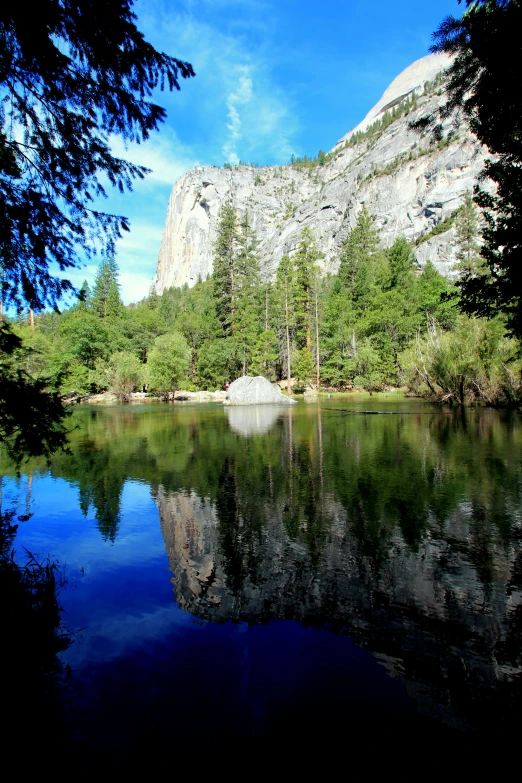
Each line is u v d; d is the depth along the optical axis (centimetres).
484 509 584
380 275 5312
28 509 631
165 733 214
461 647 294
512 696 246
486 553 450
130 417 2089
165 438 1330
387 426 1473
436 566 423
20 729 216
